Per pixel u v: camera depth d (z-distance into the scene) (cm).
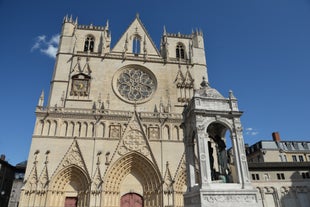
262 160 7344
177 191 4438
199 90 2384
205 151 2041
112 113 4969
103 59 5694
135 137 4762
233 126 2188
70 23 6066
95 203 4112
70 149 4459
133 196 4541
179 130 4956
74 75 5328
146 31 6366
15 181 7575
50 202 4103
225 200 1858
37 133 4491
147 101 5425
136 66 5812
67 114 4725
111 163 4438
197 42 6475
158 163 4594
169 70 5875
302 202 5638
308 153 7700
